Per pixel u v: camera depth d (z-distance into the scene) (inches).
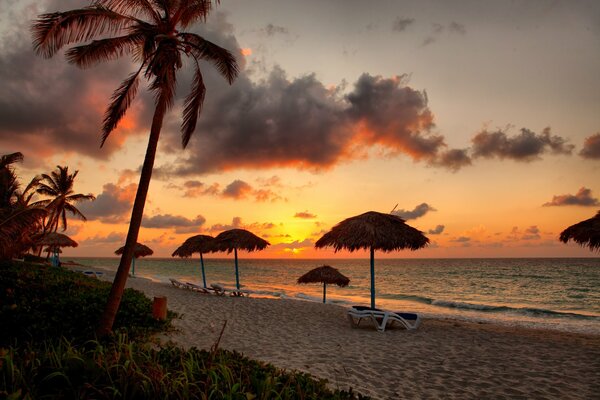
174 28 331.0
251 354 299.3
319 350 315.0
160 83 313.4
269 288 1541.6
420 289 1620.3
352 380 238.5
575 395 216.8
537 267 3417.8
